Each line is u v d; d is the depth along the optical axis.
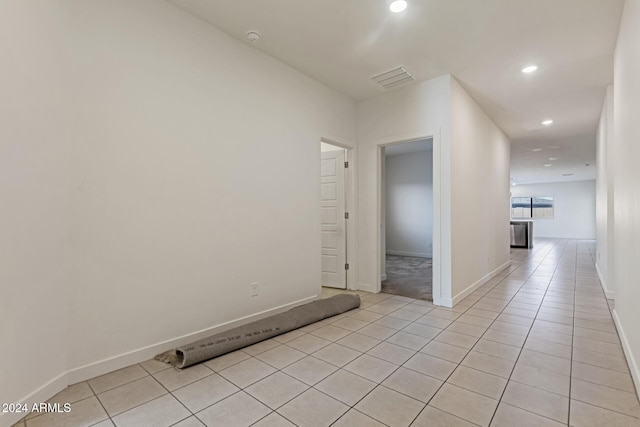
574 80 3.75
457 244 3.78
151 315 2.30
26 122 1.63
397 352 2.43
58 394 1.83
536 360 2.28
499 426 1.57
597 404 1.75
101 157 2.04
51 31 1.79
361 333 2.83
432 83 3.72
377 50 3.09
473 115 4.36
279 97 3.30
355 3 2.40
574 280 5.07
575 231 13.53
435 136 3.70
